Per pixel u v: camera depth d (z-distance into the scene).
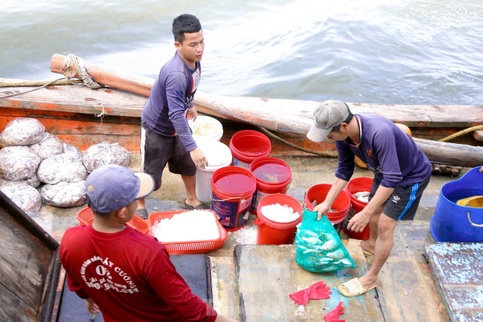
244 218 4.52
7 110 5.20
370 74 8.61
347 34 9.64
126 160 5.21
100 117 5.28
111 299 2.40
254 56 8.88
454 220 4.21
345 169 3.71
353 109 5.62
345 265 3.82
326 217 3.84
